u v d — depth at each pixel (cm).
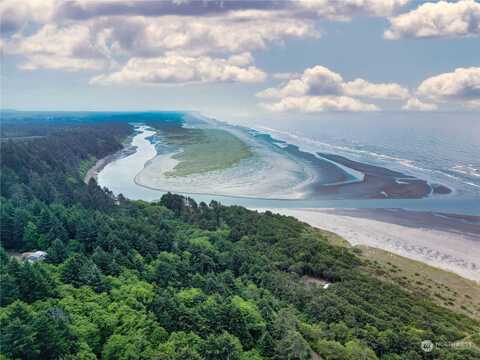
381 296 10844
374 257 14188
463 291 12025
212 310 7994
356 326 8988
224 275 10250
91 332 7194
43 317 6625
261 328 8050
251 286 10394
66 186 18300
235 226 15338
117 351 6988
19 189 15650
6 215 11500
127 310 7856
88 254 10762
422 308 10462
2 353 6059
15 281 7906
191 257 11562
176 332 7512
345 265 12862
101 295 8356
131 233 11694
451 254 14550
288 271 12600
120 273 9481
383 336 8531
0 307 7275
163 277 9750
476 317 10681
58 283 8562
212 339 7081
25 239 11188
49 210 12200
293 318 8812
